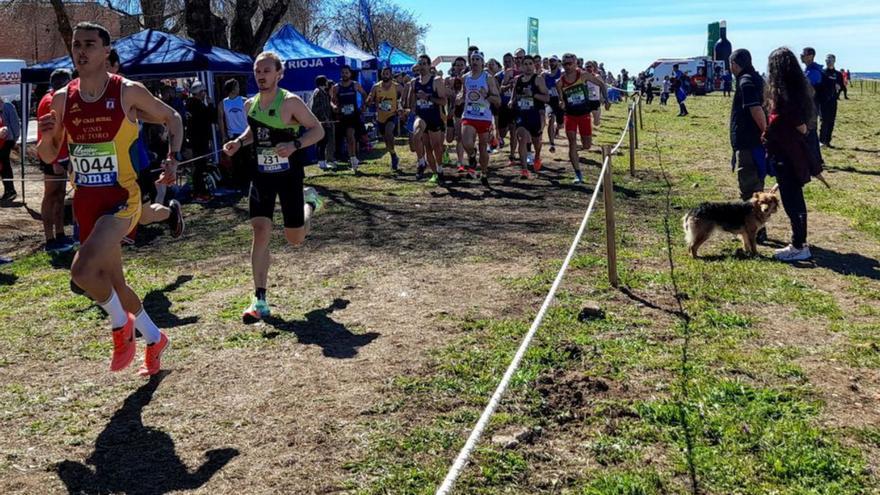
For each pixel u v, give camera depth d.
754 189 7.63
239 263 7.26
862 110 28.70
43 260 7.82
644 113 30.72
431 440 3.59
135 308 4.34
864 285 6.12
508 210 9.50
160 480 3.30
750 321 5.23
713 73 53.75
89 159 4.04
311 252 7.52
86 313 5.80
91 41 3.92
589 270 6.62
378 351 4.76
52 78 7.87
